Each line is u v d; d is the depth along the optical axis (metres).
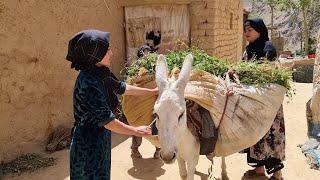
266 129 3.95
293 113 8.49
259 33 4.67
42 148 6.73
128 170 5.64
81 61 2.96
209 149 3.74
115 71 9.09
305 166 5.56
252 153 4.66
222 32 10.16
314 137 6.29
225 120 3.74
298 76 15.55
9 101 6.14
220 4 9.65
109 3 8.73
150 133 3.09
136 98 3.86
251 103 3.86
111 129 2.96
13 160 6.14
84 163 3.01
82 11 7.79
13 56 6.18
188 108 3.70
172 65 3.98
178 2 9.06
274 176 4.83
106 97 3.06
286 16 50.84
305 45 31.64
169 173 5.49
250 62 4.26
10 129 6.17
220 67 4.14
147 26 9.27
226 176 5.03
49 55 6.95
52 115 7.06
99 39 2.93
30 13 6.48
